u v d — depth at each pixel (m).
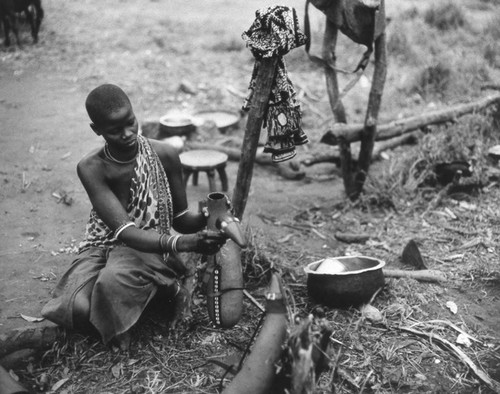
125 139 2.87
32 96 7.37
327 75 4.72
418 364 3.09
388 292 3.65
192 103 7.27
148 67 8.39
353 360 3.10
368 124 4.70
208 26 10.22
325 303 3.49
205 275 3.06
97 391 2.89
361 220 4.72
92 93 2.82
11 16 8.86
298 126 3.44
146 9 11.47
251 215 4.84
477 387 2.95
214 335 3.25
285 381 2.38
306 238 4.48
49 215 4.69
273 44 3.18
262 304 3.52
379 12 4.32
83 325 3.07
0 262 4.02
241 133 6.48
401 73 7.89
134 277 3.01
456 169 4.96
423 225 4.58
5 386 2.53
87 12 11.11
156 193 3.11
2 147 5.93
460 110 5.74
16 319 3.43
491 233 4.40
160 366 3.04
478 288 3.77
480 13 10.25
